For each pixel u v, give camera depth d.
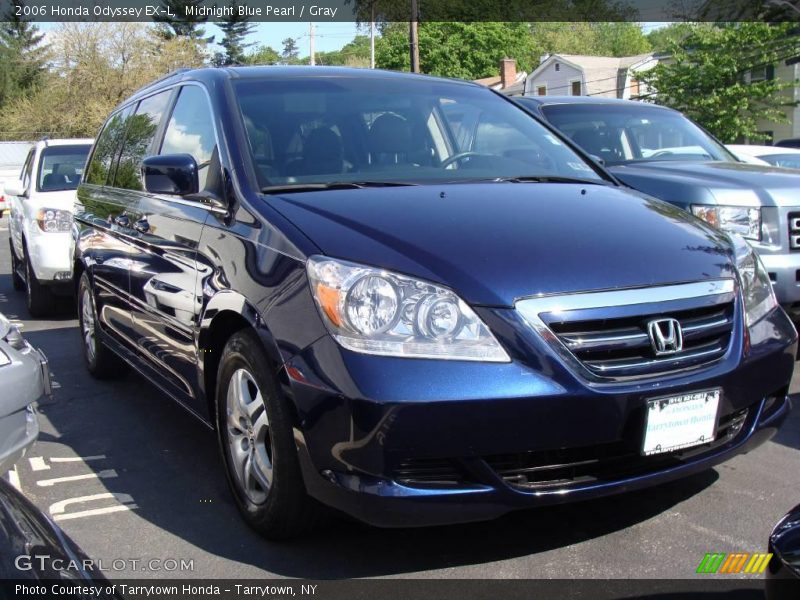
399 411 2.61
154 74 48.41
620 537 3.20
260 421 3.13
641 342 2.89
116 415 5.00
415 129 4.17
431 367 2.67
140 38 48.97
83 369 6.17
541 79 49.38
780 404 3.39
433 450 2.65
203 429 4.71
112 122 5.89
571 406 2.72
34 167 9.02
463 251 2.92
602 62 47.28
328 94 4.20
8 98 59.19
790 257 5.46
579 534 3.23
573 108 7.40
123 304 4.75
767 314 3.41
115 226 4.89
